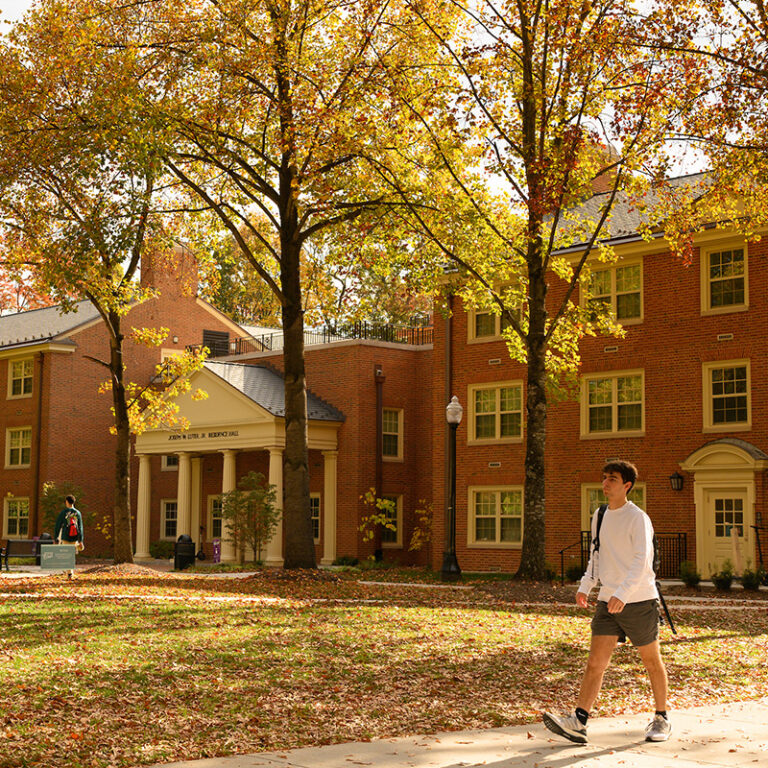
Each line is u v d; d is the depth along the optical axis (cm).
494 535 3403
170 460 4753
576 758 714
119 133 2198
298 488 2450
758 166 2005
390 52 2294
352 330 4372
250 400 3781
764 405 2777
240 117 2408
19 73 2314
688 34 1961
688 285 2958
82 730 788
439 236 2327
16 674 1005
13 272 2620
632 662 1217
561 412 3222
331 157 2238
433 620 1596
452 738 786
